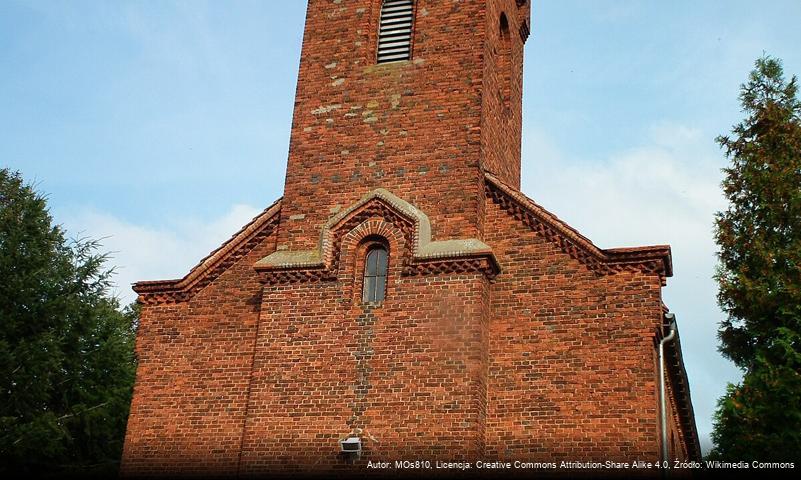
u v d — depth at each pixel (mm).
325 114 24891
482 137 23734
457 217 22609
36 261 34281
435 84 24406
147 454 22844
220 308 24000
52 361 31688
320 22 26281
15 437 29875
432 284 21672
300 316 22266
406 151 23766
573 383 20906
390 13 26219
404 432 20453
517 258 22438
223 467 22219
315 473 20672
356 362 21422
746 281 31344
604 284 21594
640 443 19969
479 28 24828
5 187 38188
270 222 24516
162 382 23578
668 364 22875
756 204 33219
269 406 21625
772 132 33562
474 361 20719
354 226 22891
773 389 27641
